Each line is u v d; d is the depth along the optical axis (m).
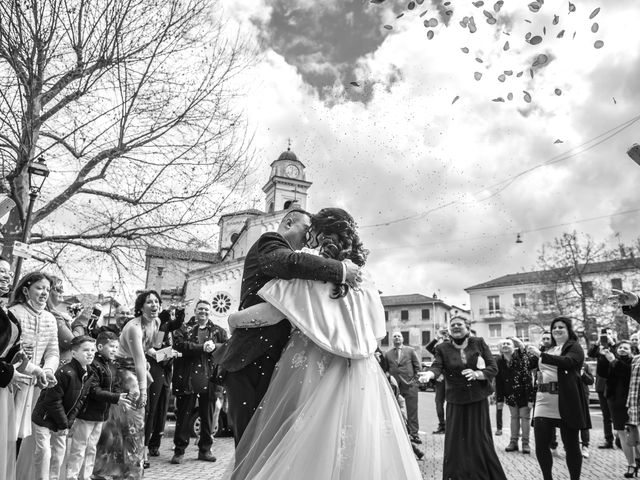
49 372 3.91
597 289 34.03
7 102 9.49
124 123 10.94
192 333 7.10
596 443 9.66
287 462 1.97
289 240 2.55
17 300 4.52
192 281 30.77
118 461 4.73
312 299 2.23
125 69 10.41
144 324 5.93
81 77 10.30
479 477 5.03
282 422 2.11
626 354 7.27
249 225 32.53
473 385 5.27
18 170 9.70
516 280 59.44
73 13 9.77
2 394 3.42
